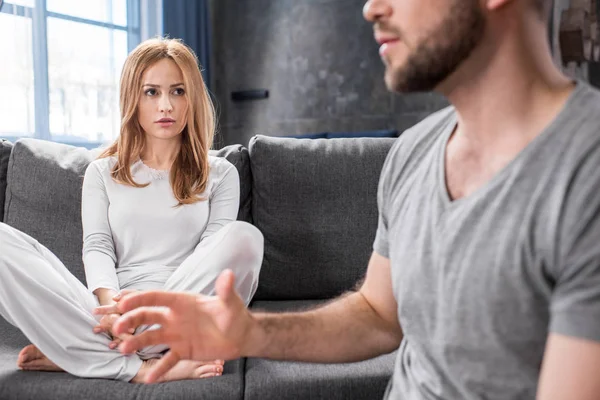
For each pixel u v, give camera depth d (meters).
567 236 0.57
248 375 1.35
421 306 0.72
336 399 1.31
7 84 3.61
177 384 1.32
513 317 0.63
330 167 1.96
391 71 0.71
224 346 0.79
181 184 1.82
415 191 0.78
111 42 4.22
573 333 0.55
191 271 1.56
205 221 1.83
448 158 0.75
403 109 4.80
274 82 5.21
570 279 0.57
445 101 4.66
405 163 0.85
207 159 1.87
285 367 1.38
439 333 0.70
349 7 4.89
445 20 0.64
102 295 1.58
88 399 1.29
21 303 1.36
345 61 4.95
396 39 0.69
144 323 0.78
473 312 0.65
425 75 0.68
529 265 0.60
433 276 0.70
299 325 0.86
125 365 1.36
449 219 0.69
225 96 5.41
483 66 0.66
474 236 0.65
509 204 0.63
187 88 1.82
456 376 0.69
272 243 1.93
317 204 1.93
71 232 1.89
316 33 5.02
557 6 0.69
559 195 0.58
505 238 0.62
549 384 0.56
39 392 1.30
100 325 1.39
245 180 2.00
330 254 1.91
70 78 3.98
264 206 1.95
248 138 5.35
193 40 4.88
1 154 1.99
